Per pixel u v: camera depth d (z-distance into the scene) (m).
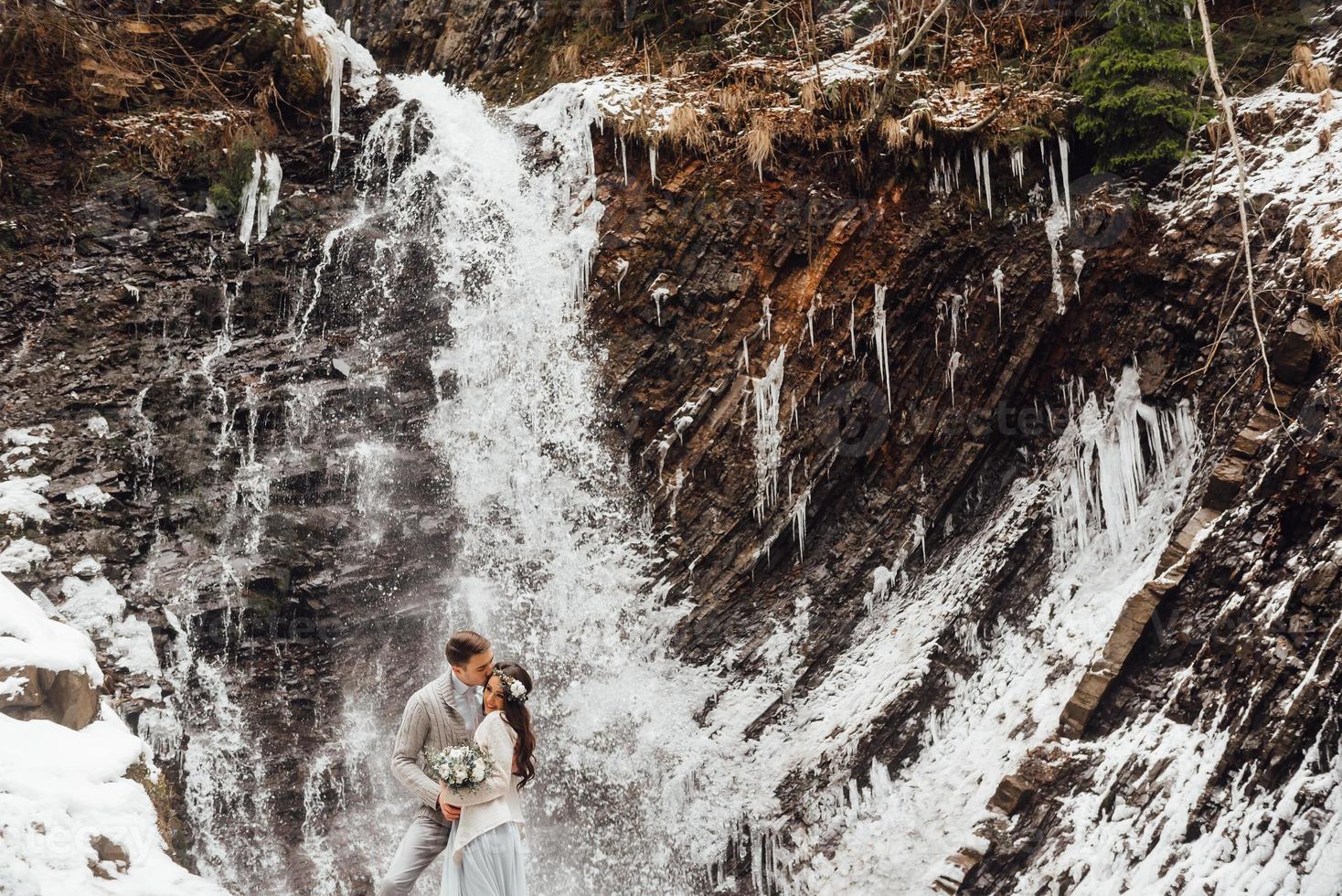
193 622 9.77
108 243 11.73
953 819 9.27
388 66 17.81
